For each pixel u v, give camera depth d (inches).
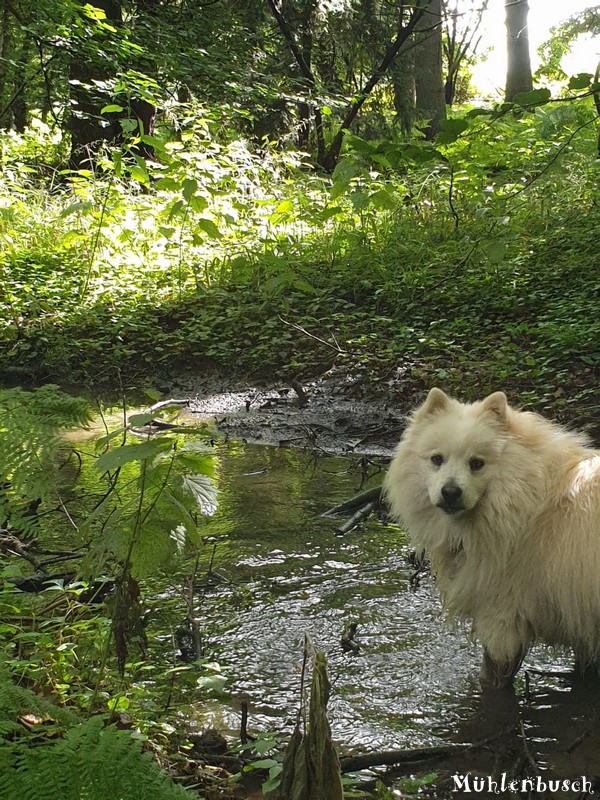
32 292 269.0
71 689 111.9
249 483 163.5
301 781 97.0
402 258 263.4
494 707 114.3
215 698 115.4
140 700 113.3
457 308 232.2
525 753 107.4
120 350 240.8
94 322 253.8
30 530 109.6
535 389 180.9
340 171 182.2
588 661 116.7
